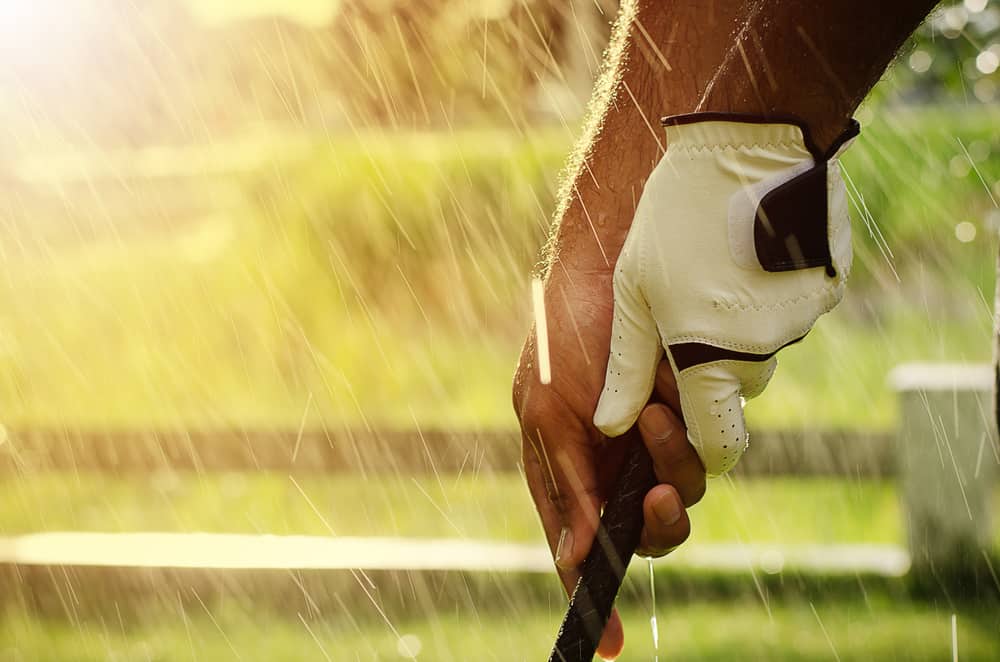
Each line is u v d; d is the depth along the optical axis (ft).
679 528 5.47
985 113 29.37
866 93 5.07
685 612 13.08
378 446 14.74
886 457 13.96
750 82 4.97
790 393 24.43
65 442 15.20
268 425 14.89
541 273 6.31
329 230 30.04
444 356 28.53
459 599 13.11
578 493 5.81
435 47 39.88
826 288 5.14
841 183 5.14
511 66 38.83
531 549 13.37
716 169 5.01
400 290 30.60
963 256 29.43
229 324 28.99
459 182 30.55
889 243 29.86
